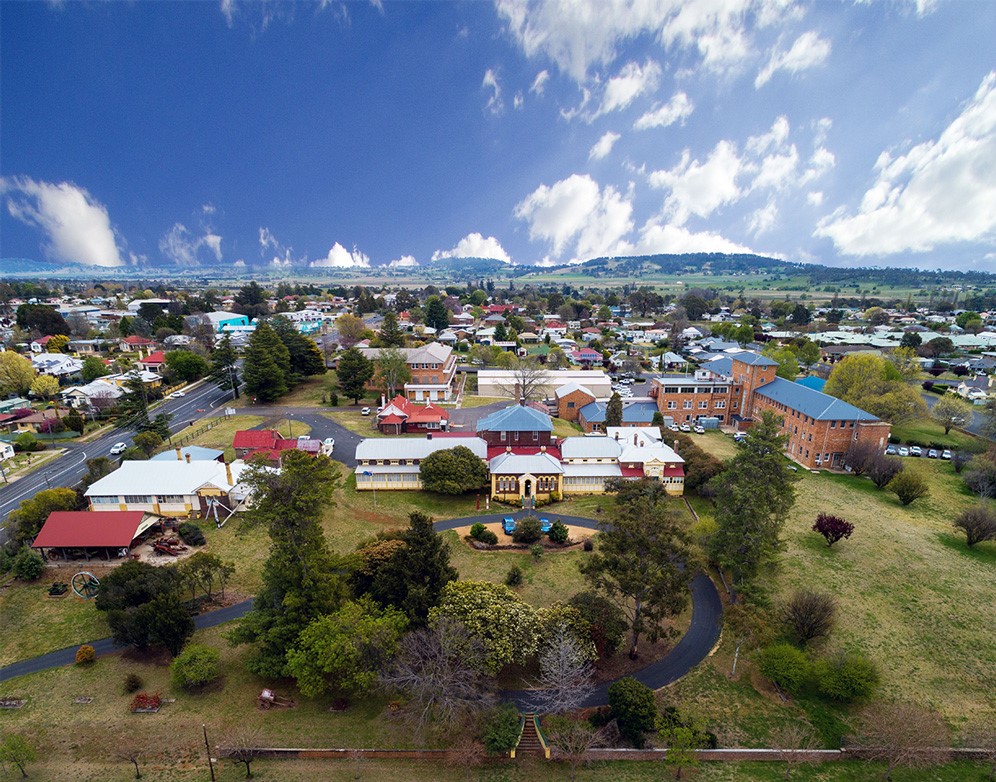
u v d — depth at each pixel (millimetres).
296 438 101812
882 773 38469
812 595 50938
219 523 71188
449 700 38938
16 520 65812
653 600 46312
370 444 83938
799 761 38906
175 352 147125
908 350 140875
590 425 109312
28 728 41062
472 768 38312
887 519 73875
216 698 44188
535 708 43250
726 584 60125
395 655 42875
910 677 46844
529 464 79875
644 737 40250
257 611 47812
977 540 65625
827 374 161750
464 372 164375
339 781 36844
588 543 66250
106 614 54406
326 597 46969
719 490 59156
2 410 114312
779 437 57344
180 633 47094
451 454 79500
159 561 62656
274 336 132750
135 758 38000
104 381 126875
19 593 57281
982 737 40281
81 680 46156
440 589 48969
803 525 71750
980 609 55188
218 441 100000
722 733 41594
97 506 71438
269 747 39344
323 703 43812
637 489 70250
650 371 173625
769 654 45562
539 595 57406
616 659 49281
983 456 87688
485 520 73812
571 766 37906
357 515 74750
